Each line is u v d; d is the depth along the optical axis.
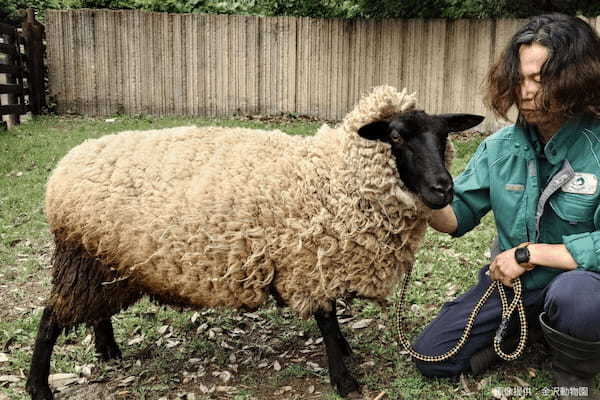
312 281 3.02
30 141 9.09
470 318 3.14
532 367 3.27
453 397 3.05
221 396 3.21
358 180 2.96
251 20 11.52
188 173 3.12
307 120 11.59
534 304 3.12
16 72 11.16
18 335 3.91
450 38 10.99
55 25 11.66
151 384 3.37
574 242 2.73
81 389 3.33
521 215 3.03
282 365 3.53
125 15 11.57
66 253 3.24
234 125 10.73
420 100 11.40
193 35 11.63
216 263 3.02
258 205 2.99
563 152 2.84
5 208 6.39
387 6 11.27
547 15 2.74
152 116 11.81
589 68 2.57
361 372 3.34
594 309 2.63
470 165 3.34
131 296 3.36
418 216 3.07
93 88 11.88
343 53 11.49
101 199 3.12
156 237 3.04
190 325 4.10
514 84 2.78
